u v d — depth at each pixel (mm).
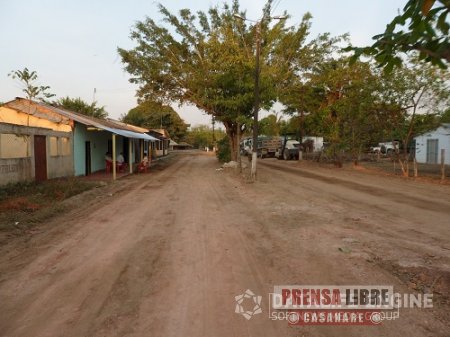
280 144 44375
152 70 24953
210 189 14719
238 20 23922
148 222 8406
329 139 25969
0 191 11133
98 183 15797
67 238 6965
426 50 2469
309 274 4988
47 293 4418
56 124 17891
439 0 2107
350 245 6328
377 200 11414
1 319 3779
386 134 20516
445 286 4477
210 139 90938
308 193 13133
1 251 6129
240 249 6180
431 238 6785
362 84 19641
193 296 4305
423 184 15680
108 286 4617
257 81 17469
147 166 24969
